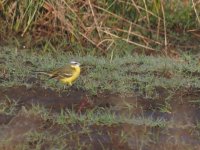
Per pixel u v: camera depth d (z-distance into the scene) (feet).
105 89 39.50
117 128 34.09
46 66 43.65
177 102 38.17
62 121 34.30
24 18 49.67
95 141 32.81
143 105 37.55
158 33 51.21
